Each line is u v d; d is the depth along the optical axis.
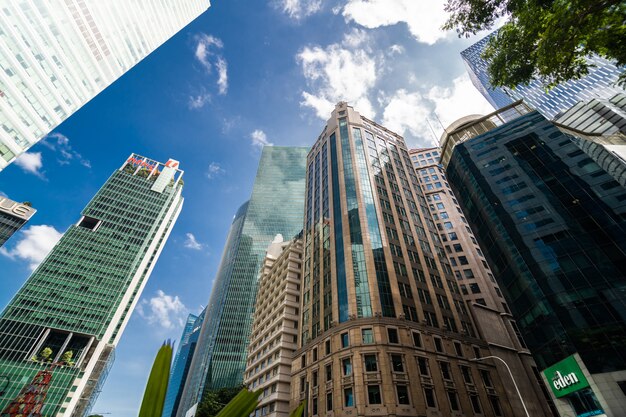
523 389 44.62
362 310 43.28
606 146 46.53
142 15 88.56
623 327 31.86
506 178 50.06
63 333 95.00
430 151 105.81
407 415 34.03
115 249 117.56
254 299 133.38
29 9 61.78
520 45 18.78
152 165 157.12
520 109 64.75
